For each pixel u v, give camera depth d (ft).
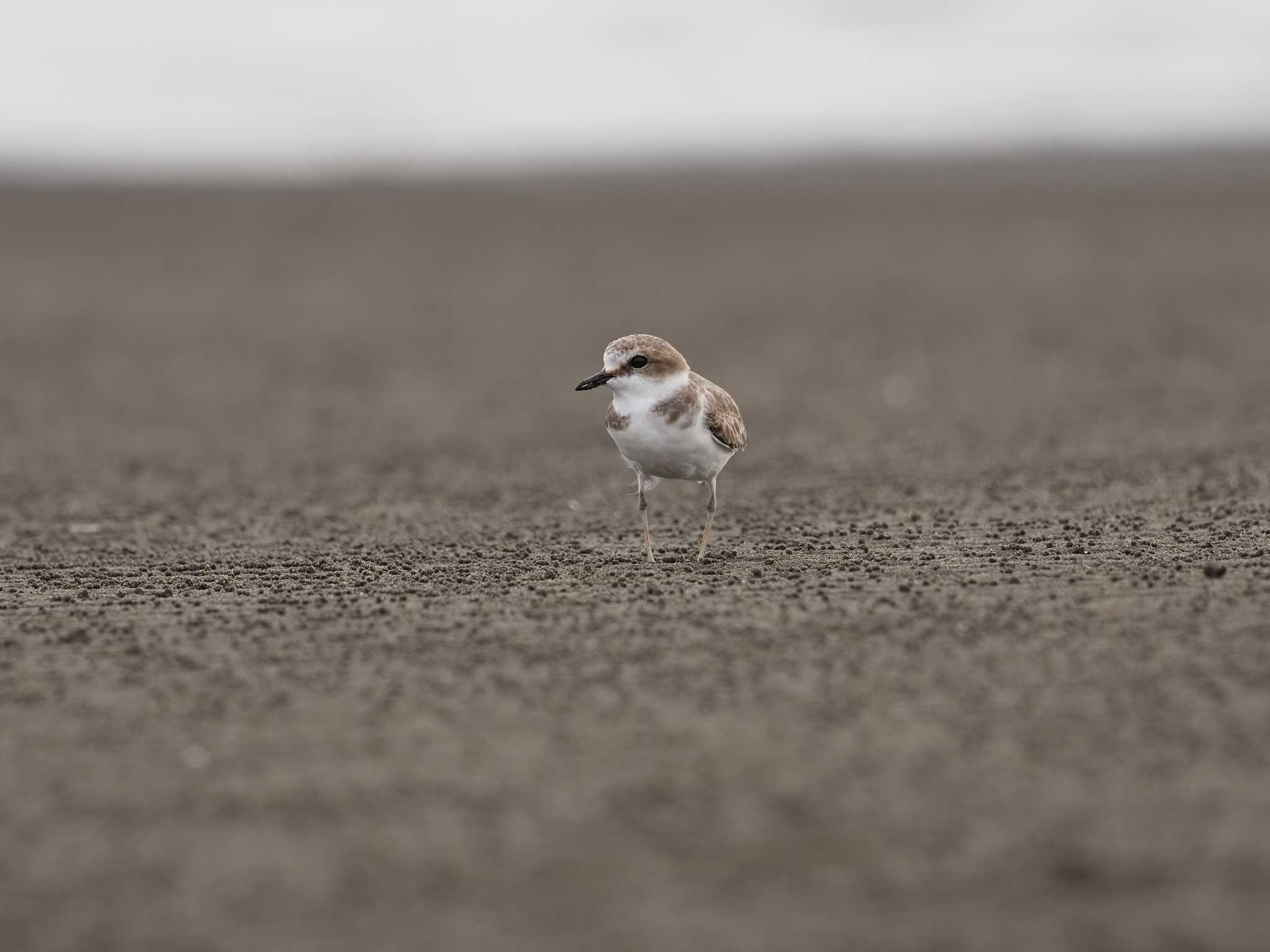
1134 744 27.14
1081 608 35.81
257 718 29.99
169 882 23.20
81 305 139.23
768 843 23.86
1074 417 78.64
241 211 185.78
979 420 79.87
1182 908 21.71
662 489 61.82
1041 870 22.84
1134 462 62.39
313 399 97.30
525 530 52.42
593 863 23.44
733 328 122.01
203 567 45.52
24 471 72.02
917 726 28.43
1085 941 20.95
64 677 32.94
